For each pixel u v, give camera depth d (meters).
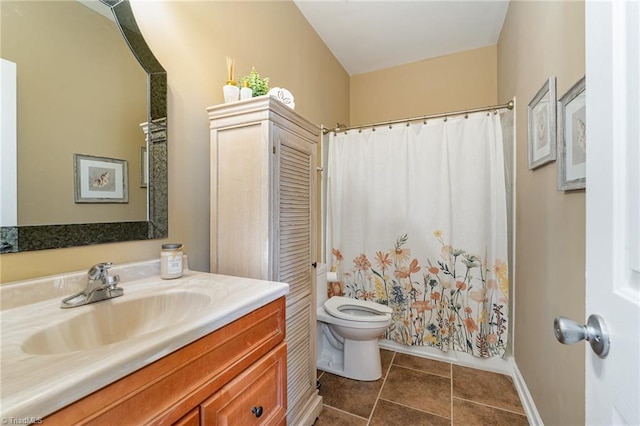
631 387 0.38
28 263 0.77
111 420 0.45
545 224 1.33
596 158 0.49
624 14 0.43
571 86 1.03
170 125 1.14
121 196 0.98
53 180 0.82
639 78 0.40
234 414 0.70
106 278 0.79
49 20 0.81
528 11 1.57
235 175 1.17
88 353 0.49
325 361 2.02
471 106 2.59
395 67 2.89
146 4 1.05
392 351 2.22
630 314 0.39
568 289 1.08
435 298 2.08
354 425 1.44
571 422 1.05
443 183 2.05
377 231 2.27
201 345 0.62
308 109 2.21
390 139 2.24
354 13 2.10
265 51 1.70
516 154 1.84
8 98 0.74
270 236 1.12
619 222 0.43
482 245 1.95
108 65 0.95
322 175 2.48
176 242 1.17
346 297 2.33
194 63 1.24
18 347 0.52
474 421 1.47
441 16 2.13
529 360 1.56
